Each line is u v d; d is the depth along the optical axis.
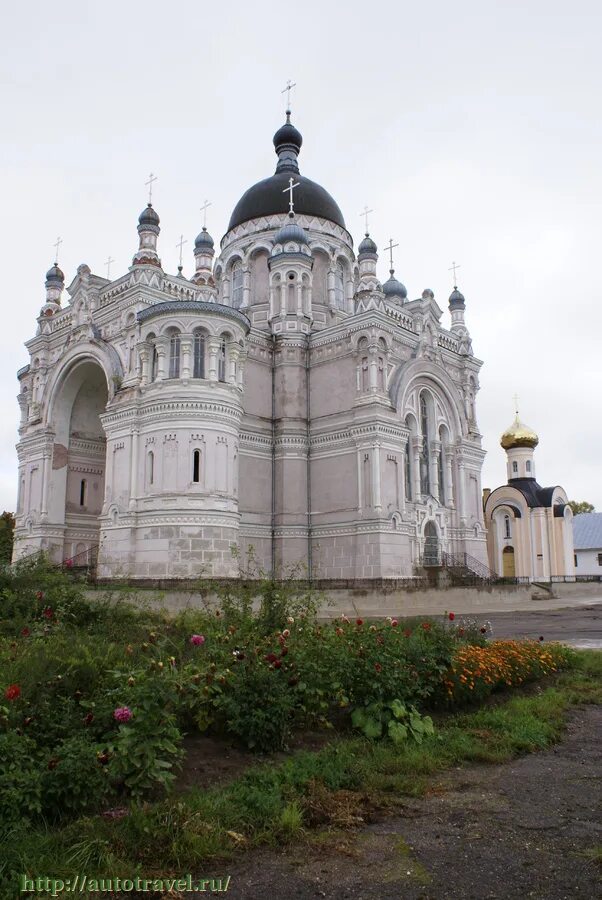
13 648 12.24
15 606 16.77
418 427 49.38
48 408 48.94
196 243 48.97
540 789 9.02
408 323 51.19
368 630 12.64
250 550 19.45
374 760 9.65
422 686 12.02
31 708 8.78
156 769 8.07
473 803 8.52
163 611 19.95
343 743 10.27
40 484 48.41
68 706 9.01
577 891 6.43
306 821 7.81
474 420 55.66
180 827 7.23
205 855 6.89
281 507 46.59
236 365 41.22
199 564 37.19
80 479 49.97
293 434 47.41
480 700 13.00
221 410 39.44
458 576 47.91
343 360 46.94
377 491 43.25
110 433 41.81
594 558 87.00
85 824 7.11
